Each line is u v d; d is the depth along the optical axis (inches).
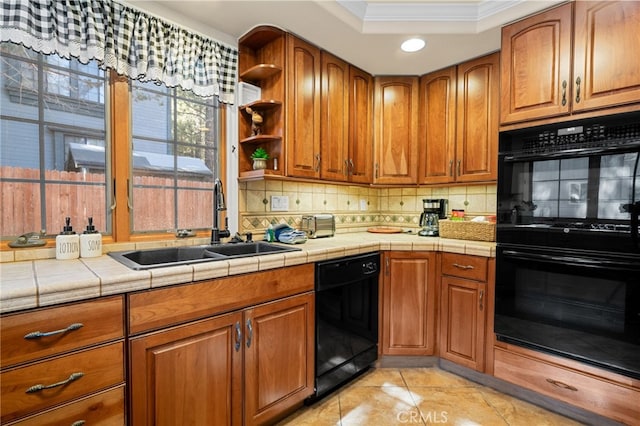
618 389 58.5
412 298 83.7
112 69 59.6
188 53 68.3
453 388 75.9
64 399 37.6
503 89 73.7
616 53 58.6
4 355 33.7
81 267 46.4
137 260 61.0
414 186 100.3
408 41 79.4
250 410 55.8
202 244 72.1
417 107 99.2
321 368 68.3
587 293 62.0
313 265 66.5
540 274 67.6
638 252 56.5
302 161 78.9
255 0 63.7
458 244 79.8
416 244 82.9
